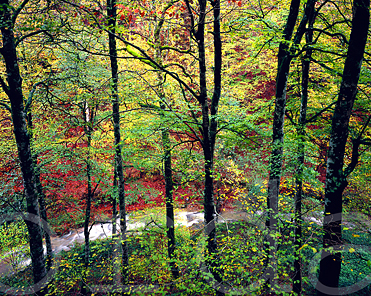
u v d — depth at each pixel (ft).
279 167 22.58
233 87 39.34
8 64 17.87
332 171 17.01
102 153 34.35
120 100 25.71
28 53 28.22
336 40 30.86
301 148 25.40
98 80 29.45
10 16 17.62
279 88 22.50
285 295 15.88
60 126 32.45
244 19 21.93
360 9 14.83
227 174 41.24
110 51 24.76
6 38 17.47
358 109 26.91
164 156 28.53
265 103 31.48
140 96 25.02
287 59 21.66
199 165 29.96
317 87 30.37
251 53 31.42
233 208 48.80
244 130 25.90
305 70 26.89
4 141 30.76
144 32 32.58
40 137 31.35
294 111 33.19
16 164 31.24
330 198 17.10
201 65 20.11
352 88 16.02
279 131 22.89
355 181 33.60
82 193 49.08
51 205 42.09
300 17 28.50
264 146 25.05
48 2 18.95
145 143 32.78
